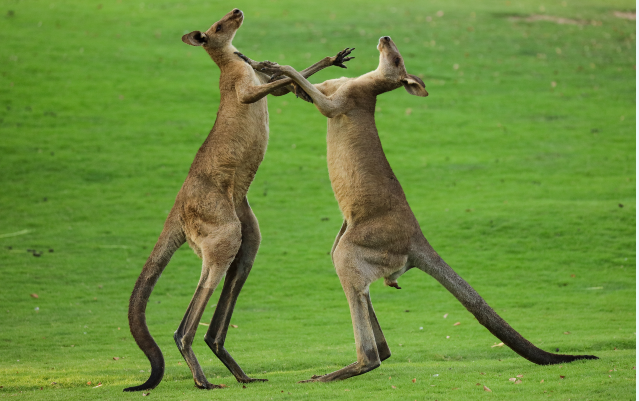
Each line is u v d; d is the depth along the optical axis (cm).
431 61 4297
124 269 2008
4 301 1730
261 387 897
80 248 2164
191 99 3656
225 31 914
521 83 4059
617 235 2167
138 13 4831
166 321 1585
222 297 954
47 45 4150
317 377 933
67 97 3547
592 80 4116
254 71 922
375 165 895
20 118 3281
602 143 3234
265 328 1529
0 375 1059
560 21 5131
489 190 2700
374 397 820
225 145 898
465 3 5462
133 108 3497
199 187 898
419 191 2727
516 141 3300
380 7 5234
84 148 3047
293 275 1973
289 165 3023
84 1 5038
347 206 898
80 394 888
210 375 1093
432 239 2202
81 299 1766
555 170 2920
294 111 3734
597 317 1548
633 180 2736
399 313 1664
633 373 902
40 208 2500
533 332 1403
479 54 4441
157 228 2347
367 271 881
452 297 1808
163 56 4172
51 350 1330
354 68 3984
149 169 2892
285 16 4869
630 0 5719
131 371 1088
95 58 4044
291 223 2439
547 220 2298
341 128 902
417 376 952
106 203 2566
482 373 969
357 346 884
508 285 1847
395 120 3597
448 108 3753
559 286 1831
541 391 835
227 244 880
